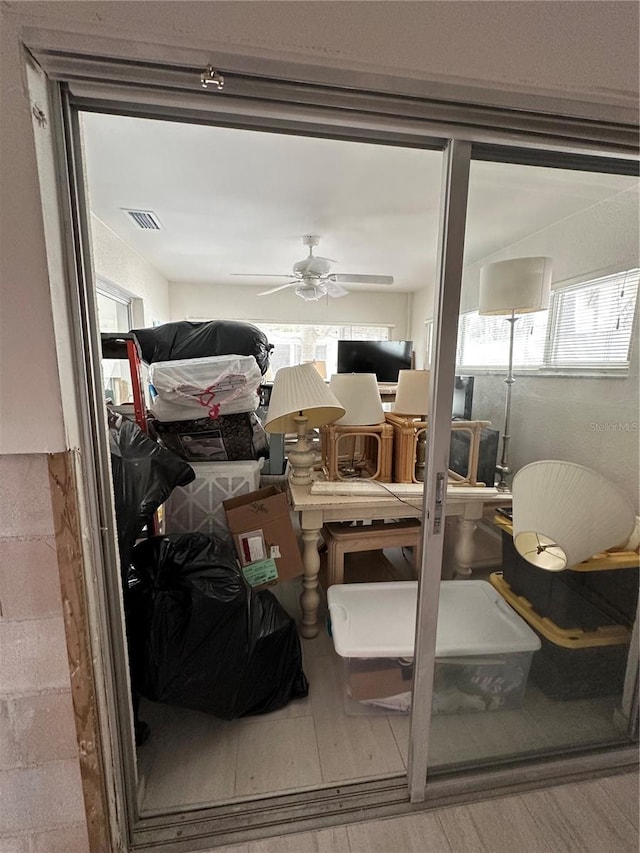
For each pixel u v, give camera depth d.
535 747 1.37
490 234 1.15
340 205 2.55
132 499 1.26
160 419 2.09
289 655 1.53
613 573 1.40
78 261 0.84
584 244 1.25
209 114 0.84
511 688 1.39
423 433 1.93
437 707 1.34
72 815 0.97
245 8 0.70
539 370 1.28
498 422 1.30
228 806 1.18
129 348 1.87
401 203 2.52
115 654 1.03
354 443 2.16
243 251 3.69
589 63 0.82
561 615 1.41
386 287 5.55
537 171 1.08
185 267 4.37
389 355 5.29
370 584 1.79
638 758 1.35
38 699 0.91
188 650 1.28
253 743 1.38
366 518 1.79
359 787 1.23
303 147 1.84
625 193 1.22
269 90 0.77
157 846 1.09
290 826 1.13
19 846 0.98
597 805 1.21
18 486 0.81
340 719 1.48
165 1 0.68
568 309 1.27
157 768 1.29
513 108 0.85
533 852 1.09
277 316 5.70
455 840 1.11
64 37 0.68
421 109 0.83
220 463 2.22
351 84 0.77
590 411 1.36
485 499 1.36
